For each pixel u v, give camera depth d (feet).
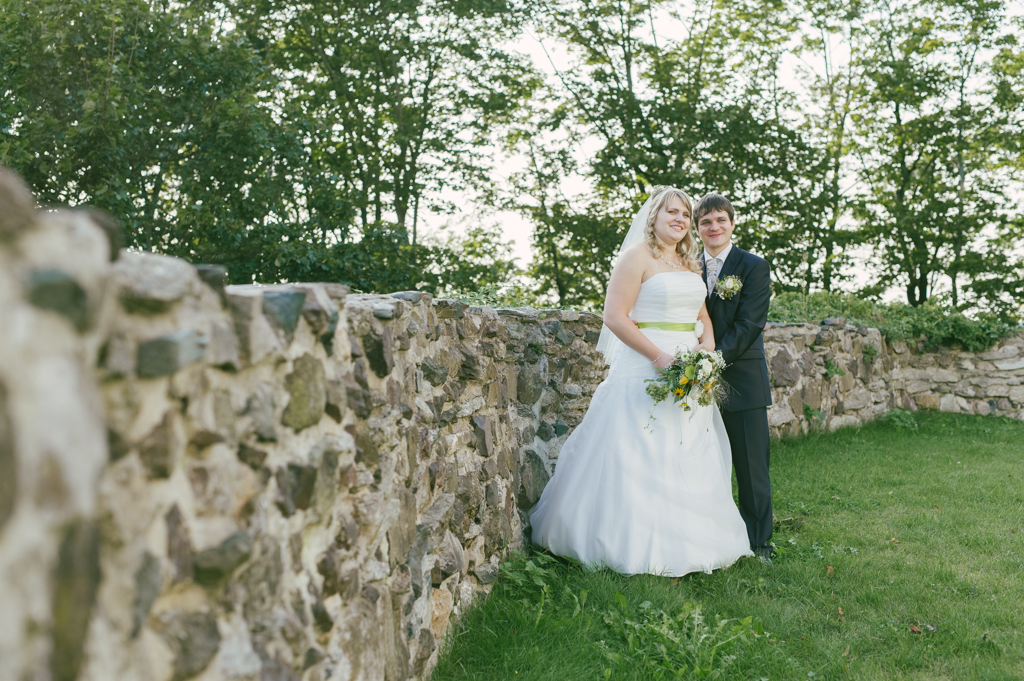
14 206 2.43
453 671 9.11
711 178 61.05
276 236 42.22
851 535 15.48
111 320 3.25
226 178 39.99
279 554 4.91
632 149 59.21
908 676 9.68
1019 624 11.12
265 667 4.49
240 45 41.06
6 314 2.33
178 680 3.77
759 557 13.74
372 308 7.20
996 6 62.08
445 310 10.59
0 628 2.26
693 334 13.48
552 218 65.26
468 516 11.00
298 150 42.32
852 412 31.24
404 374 8.23
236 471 4.41
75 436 2.58
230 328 4.39
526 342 14.65
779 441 25.76
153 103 37.83
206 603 4.07
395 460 7.72
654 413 13.00
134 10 36.32
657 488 12.66
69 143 33.17
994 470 22.02
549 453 15.87
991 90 64.18
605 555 12.48
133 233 35.94
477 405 11.54
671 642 9.87
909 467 22.39
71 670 2.65
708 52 64.13
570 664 9.24
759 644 10.17
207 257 40.42
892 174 67.41
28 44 33.99
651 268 13.33
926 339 37.04
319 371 5.66
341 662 5.67
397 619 7.47
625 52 63.31
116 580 3.30
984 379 36.68
